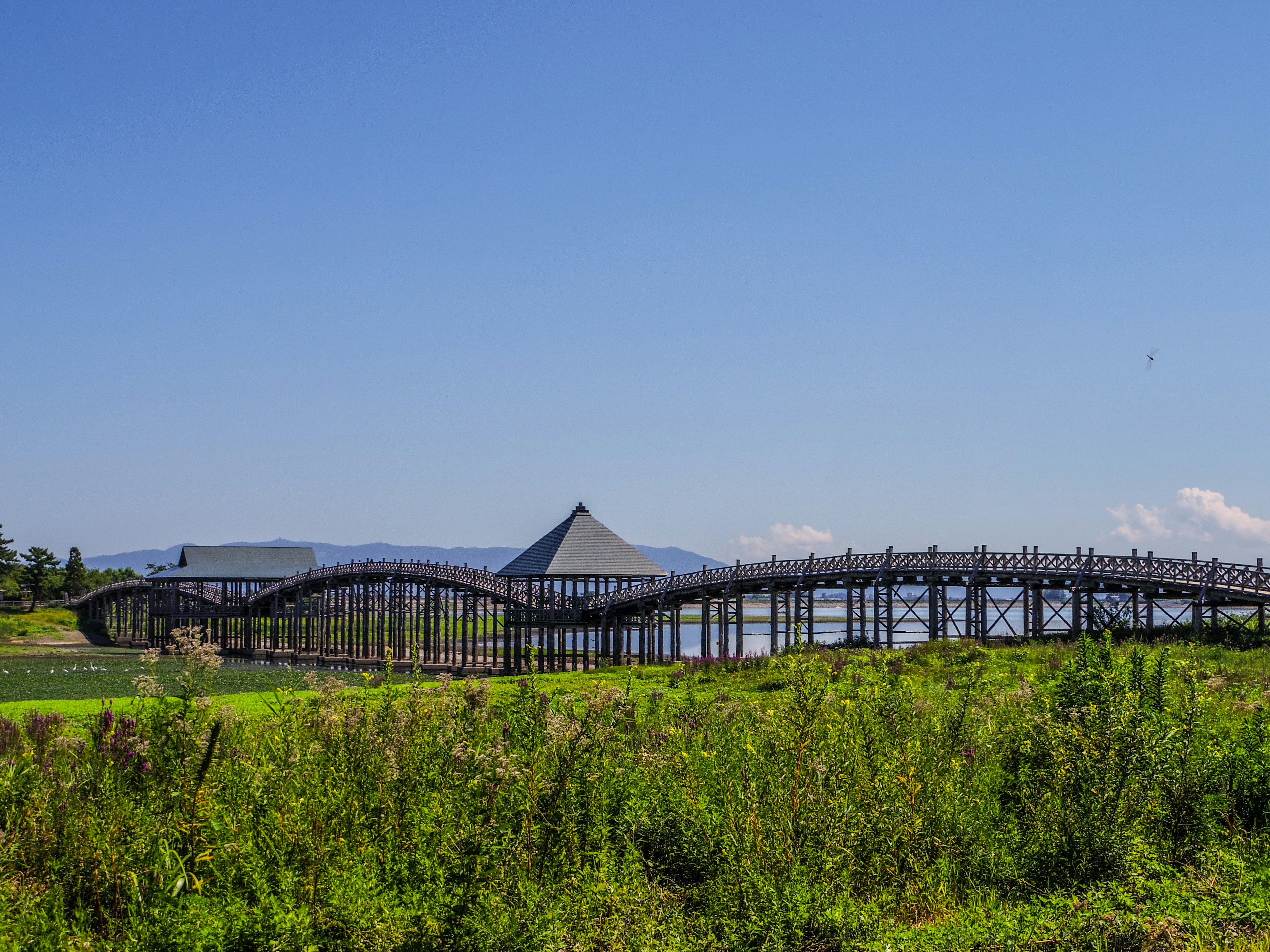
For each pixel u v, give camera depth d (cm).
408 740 977
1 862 818
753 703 1371
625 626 7025
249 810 848
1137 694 1035
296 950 712
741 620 5819
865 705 1102
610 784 963
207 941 708
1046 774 1032
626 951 784
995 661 2802
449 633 8562
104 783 893
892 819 951
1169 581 4159
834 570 5356
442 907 759
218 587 13975
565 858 851
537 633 9906
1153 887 865
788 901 816
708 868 895
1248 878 908
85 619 12875
